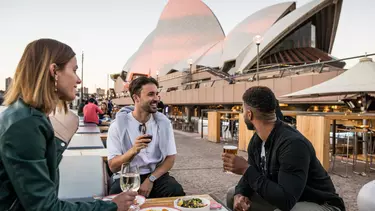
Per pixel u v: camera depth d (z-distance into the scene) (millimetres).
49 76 1264
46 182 1148
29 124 1124
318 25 37344
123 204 1356
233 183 5223
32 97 1190
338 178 5574
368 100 8523
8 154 1082
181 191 2928
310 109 17719
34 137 1125
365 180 5414
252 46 36188
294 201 1895
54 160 1248
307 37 38938
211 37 54562
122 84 73125
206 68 38125
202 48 50344
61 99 1373
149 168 2982
